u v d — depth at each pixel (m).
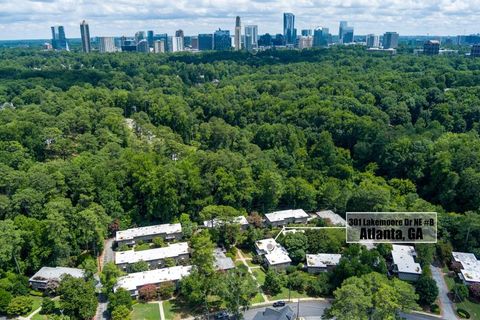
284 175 141.50
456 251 107.81
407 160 143.75
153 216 123.62
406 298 77.25
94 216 102.44
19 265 94.81
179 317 84.38
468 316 85.06
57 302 87.75
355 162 158.38
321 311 86.12
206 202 124.44
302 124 179.00
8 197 108.94
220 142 171.50
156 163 135.12
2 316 82.62
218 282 83.19
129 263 99.50
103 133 159.00
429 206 116.00
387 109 193.75
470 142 144.12
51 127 158.00
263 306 87.75
